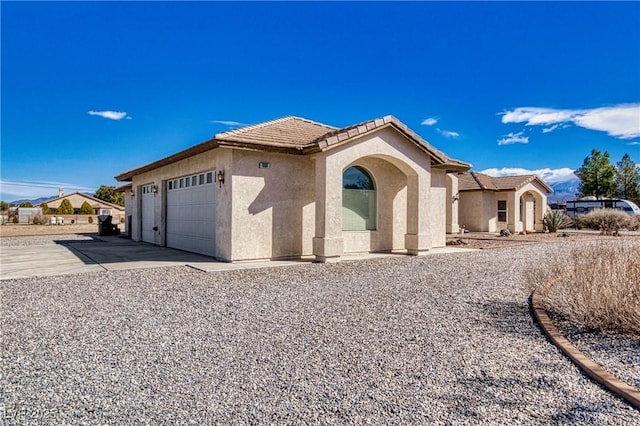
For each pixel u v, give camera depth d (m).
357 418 3.02
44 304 6.73
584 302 5.26
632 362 4.07
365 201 14.25
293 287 8.09
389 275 9.55
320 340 4.84
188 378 3.77
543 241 19.56
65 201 52.88
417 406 3.21
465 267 10.84
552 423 2.94
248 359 4.24
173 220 16.66
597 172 47.88
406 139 13.52
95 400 3.33
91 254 14.28
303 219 12.92
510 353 4.41
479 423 2.94
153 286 8.23
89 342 4.82
